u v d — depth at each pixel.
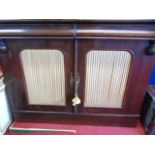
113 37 0.88
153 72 1.27
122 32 0.86
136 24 0.86
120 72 1.05
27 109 1.28
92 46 0.94
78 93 1.15
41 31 0.89
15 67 1.07
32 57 1.03
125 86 1.10
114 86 1.12
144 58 0.97
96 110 1.24
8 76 1.11
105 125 1.33
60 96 1.19
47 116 1.31
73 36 0.89
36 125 1.34
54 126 1.33
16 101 1.24
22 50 0.99
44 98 1.22
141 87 1.09
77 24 0.88
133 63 0.99
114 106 1.21
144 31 0.86
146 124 1.24
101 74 1.06
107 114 1.25
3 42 0.96
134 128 1.31
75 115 1.29
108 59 1.00
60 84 1.13
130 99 1.15
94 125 1.34
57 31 0.88
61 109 1.26
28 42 0.96
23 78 1.12
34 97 1.22
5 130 1.27
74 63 1.02
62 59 1.02
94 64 1.02
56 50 0.98
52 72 1.08
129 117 1.25
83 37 0.89
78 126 1.34
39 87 1.17
